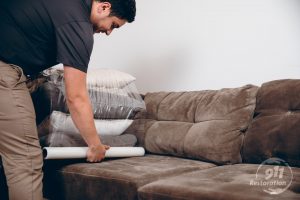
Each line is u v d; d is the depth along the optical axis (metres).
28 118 1.26
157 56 2.32
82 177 1.28
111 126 1.67
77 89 1.24
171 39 2.25
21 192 1.22
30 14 1.22
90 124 1.31
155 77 2.33
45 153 1.36
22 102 1.25
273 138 1.37
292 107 1.39
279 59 1.81
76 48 1.21
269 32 1.85
